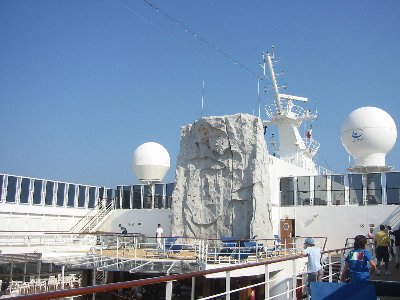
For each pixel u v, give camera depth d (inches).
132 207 1505.9
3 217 1254.9
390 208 1141.1
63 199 1446.9
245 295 821.2
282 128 1573.6
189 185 1120.8
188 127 1173.1
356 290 299.1
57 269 1222.9
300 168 1482.5
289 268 829.8
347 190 1217.4
